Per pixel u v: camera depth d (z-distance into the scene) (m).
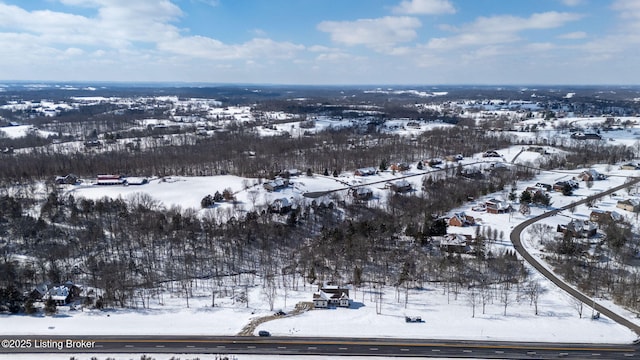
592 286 119.31
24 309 108.38
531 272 129.38
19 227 150.88
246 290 123.69
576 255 137.38
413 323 101.69
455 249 143.50
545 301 112.94
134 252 144.62
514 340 94.25
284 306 112.06
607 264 132.00
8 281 119.00
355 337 95.50
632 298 111.44
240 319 104.56
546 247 145.00
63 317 105.25
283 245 154.62
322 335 96.19
